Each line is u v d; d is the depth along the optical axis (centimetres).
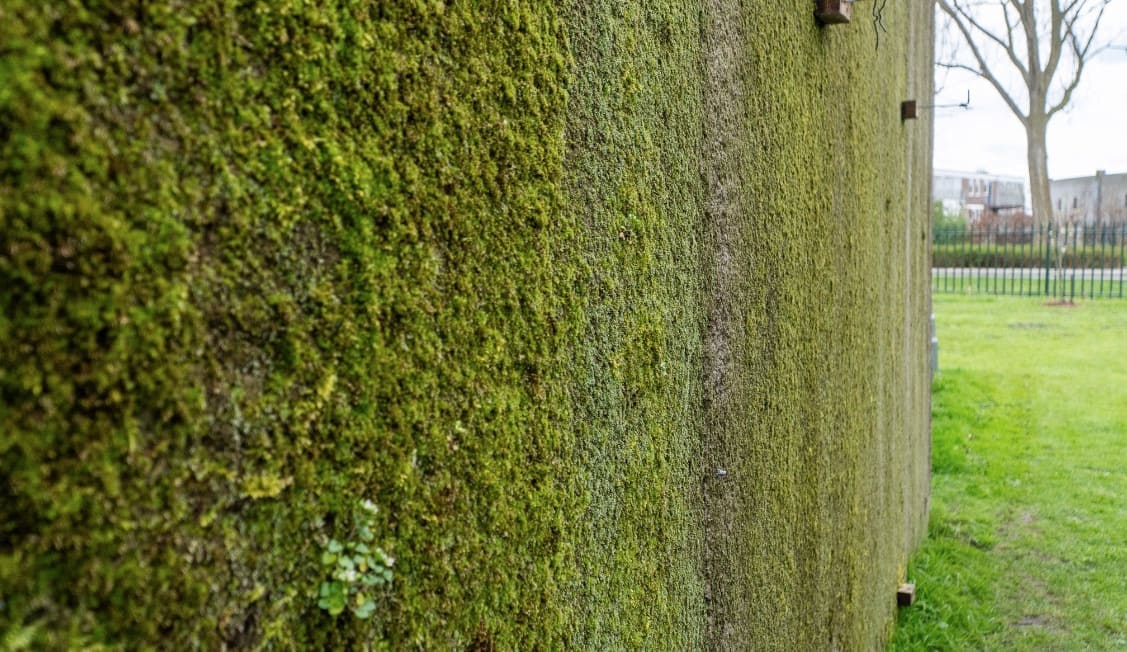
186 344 65
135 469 61
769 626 223
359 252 81
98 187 59
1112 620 535
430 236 92
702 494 180
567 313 123
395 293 86
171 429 64
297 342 75
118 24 60
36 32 55
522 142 109
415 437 90
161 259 63
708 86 176
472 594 100
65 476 57
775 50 218
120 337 60
